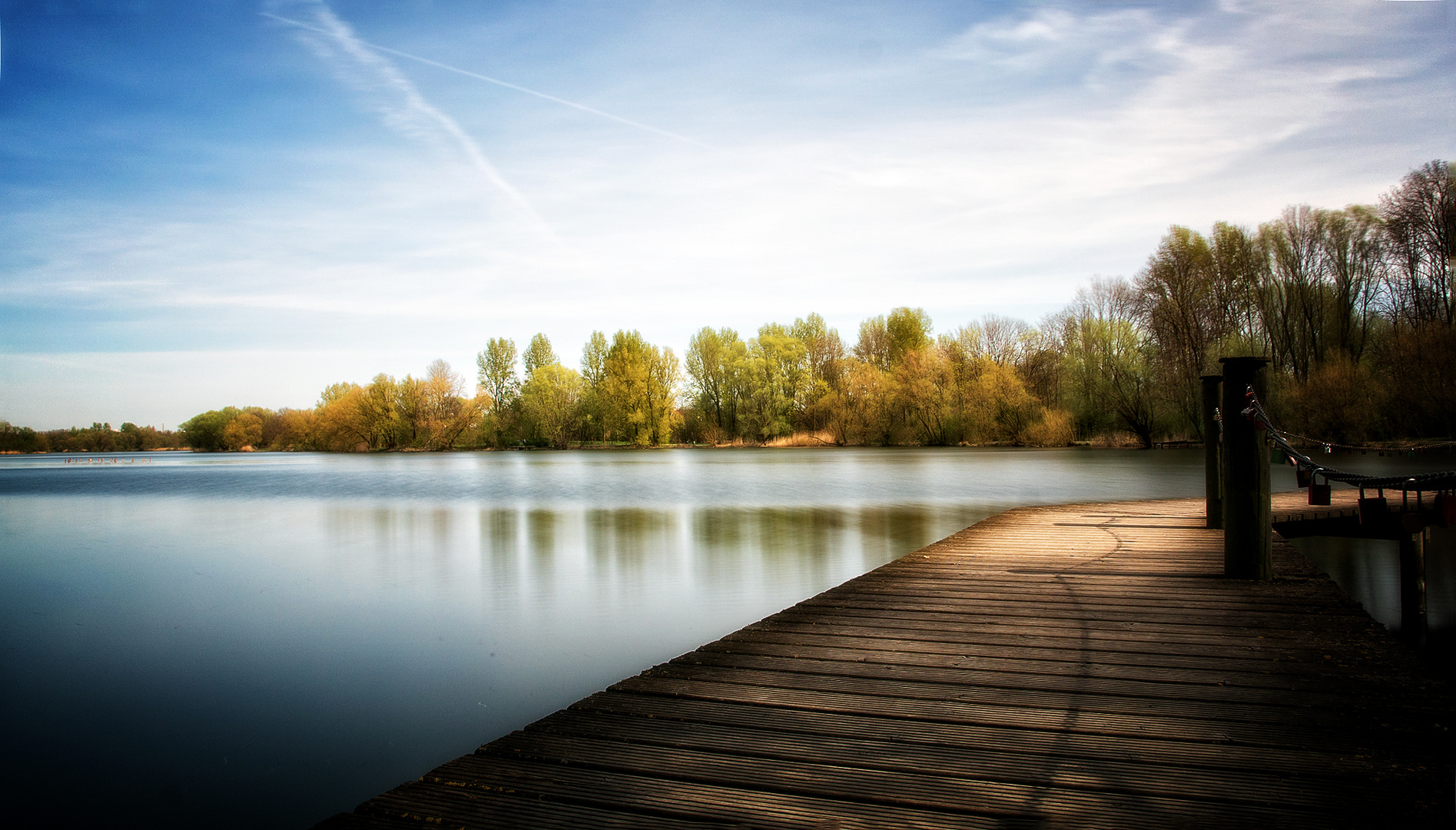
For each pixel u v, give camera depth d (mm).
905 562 9008
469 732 6473
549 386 79188
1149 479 29469
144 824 5070
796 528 18828
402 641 9188
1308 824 2807
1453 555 14414
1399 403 34531
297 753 6141
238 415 125500
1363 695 4152
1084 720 3908
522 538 17875
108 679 8000
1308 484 6672
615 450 77938
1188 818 2875
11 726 6770
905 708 4156
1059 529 11797
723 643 5555
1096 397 49156
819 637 5703
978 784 3213
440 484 36344
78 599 12070
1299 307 41500
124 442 128000
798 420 71500
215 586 12906
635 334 75750
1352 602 6418
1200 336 44156
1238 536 7434
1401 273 37188
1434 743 3498
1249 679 4469
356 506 26438
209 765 5969
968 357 59969
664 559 14625
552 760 3547
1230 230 43281
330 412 86688
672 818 2986
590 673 7883
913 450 59188
